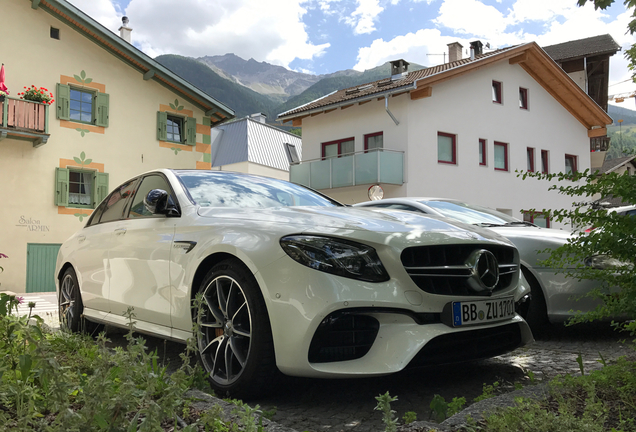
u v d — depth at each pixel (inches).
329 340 94.4
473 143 768.9
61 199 586.9
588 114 934.4
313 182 773.9
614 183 92.8
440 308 101.7
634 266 94.6
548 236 168.6
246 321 103.6
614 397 86.5
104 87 636.7
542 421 70.4
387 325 97.6
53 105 594.6
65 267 188.7
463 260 108.4
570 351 151.2
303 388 111.3
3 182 555.2
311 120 839.7
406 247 99.9
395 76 874.1
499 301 112.0
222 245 108.6
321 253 96.3
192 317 115.3
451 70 713.0
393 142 716.7
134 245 141.0
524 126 847.1
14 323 88.2
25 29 581.3
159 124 679.1
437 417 86.1
